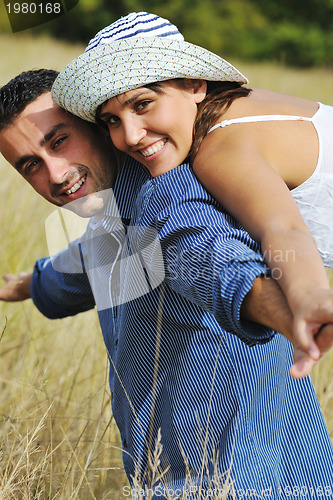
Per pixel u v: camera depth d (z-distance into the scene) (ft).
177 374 8.90
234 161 7.85
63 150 9.44
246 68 63.57
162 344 9.00
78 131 9.45
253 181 7.55
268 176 7.59
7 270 18.78
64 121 9.39
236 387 8.65
